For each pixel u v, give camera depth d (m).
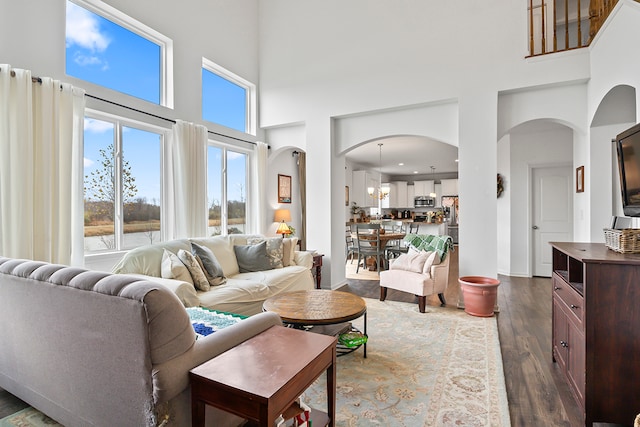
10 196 2.52
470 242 3.97
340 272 5.14
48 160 2.70
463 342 2.87
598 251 1.98
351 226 6.71
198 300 2.68
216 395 1.16
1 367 1.83
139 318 1.20
